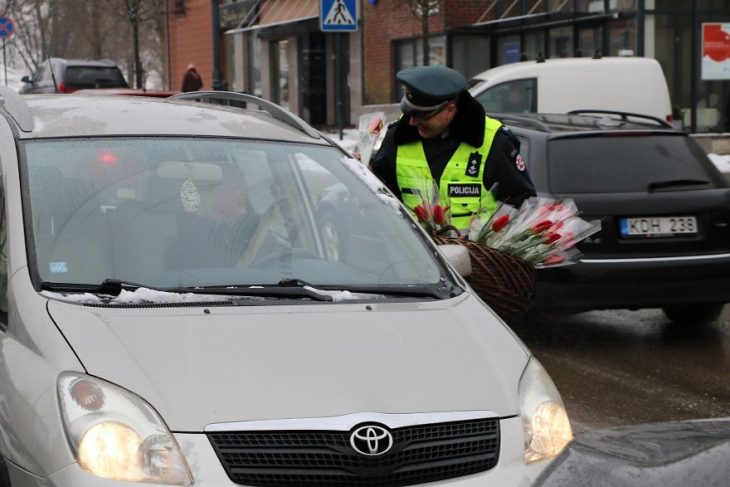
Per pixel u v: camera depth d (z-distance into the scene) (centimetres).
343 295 479
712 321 1030
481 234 598
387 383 417
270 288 474
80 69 3297
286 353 423
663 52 2552
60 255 469
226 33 4281
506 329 481
